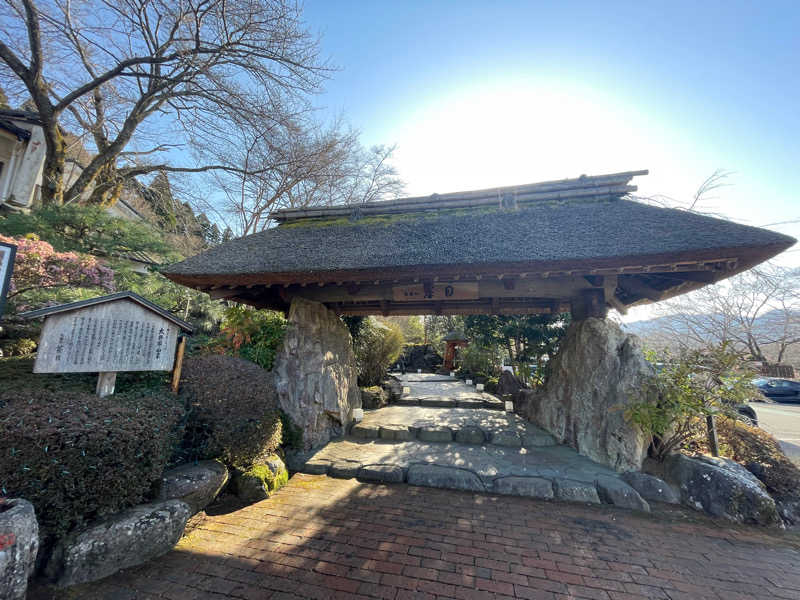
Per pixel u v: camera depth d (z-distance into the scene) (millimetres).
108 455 2314
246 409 3574
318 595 2104
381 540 2734
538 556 2559
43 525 2139
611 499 3469
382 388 8195
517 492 3625
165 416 2760
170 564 2361
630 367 4258
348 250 4777
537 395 5992
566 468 4035
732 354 3957
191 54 7723
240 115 8438
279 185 11953
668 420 3760
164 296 7191
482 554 2568
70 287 4832
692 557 2594
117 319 2869
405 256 4348
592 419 4453
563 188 5348
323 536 2777
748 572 2426
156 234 7844
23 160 7520
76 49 8211
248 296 5473
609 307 5750
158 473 2658
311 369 5145
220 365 3910
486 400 7637
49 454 2107
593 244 3854
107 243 6406
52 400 2447
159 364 3086
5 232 5285
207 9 7711
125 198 13250
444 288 5047
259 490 3443
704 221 3816
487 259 3908
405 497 3537
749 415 6555
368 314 6684
